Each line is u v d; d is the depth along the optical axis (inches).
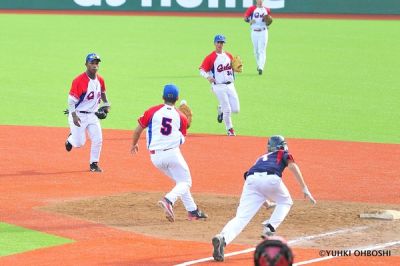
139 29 4840.1
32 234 1332.4
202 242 1289.4
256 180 1209.4
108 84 3122.5
